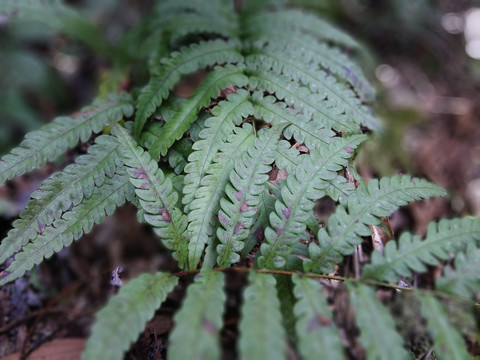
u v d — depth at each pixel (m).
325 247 0.15
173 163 0.18
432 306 0.13
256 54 0.21
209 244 0.16
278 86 0.19
